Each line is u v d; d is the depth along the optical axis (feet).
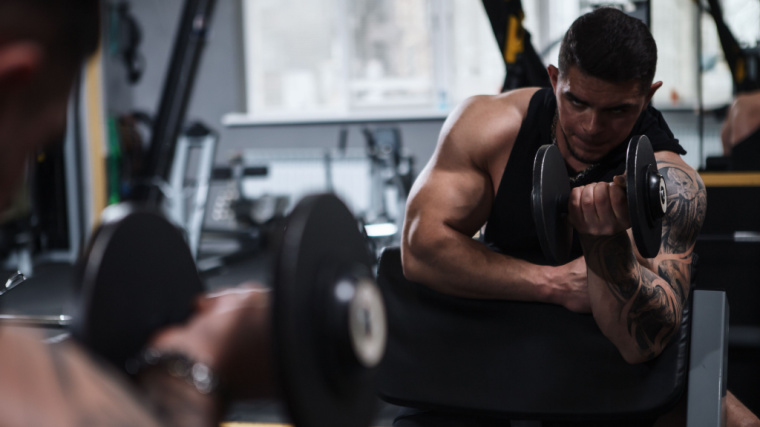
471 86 23.49
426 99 23.86
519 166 4.24
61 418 0.94
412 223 4.30
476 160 4.35
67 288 15.94
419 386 4.15
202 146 18.20
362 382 1.63
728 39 9.31
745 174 6.85
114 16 20.53
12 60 0.99
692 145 12.25
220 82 23.65
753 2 9.46
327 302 1.51
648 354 3.72
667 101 12.26
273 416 6.91
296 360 1.43
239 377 1.54
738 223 6.81
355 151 23.12
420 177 4.50
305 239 1.50
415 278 4.25
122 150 19.34
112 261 1.68
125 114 21.56
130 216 1.75
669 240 3.89
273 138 23.50
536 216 3.08
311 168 22.53
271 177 22.72
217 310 1.57
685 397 3.94
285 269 1.45
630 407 3.81
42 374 0.98
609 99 3.69
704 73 10.20
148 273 1.81
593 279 3.56
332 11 24.17
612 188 3.13
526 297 4.03
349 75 24.08
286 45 24.50
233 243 22.49
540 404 3.94
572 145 3.99
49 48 1.03
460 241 4.17
